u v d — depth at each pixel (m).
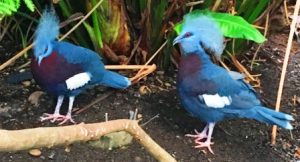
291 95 3.16
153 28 3.02
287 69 3.40
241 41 3.22
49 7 3.03
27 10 3.15
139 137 1.34
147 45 3.07
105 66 3.00
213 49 2.60
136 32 3.08
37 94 2.92
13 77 2.98
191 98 2.58
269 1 3.14
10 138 1.08
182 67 2.57
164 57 3.15
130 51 3.10
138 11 3.04
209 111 2.58
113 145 2.58
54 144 1.15
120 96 2.97
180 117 2.87
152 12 2.96
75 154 2.54
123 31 2.96
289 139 2.82
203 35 2.54
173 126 2.80
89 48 3.14
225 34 2.68
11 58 3.06
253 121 2.91
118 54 3.08
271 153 2.70
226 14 2.76
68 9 3.00
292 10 3.76
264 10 3.18
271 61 3.46
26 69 3.09
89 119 2.78
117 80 2.79
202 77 2.53
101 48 3.01
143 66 3.07
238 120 2.91
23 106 2.84
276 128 2.81
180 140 2.71
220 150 2.68
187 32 2.54
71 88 2.64
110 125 1.29
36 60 2.59
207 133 2.75
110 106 2.89
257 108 2.59
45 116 2.76
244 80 2.91
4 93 2.92
